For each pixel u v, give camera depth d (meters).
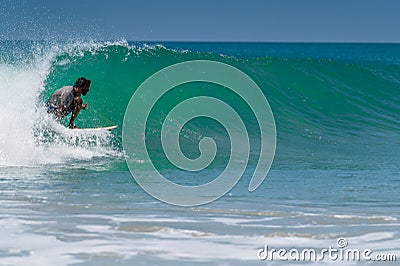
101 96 45.72
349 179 30.95
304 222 22.22
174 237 20.20
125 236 20.19
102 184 28.52
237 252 18.84
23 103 40.03
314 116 55.09
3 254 18.27
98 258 18.03
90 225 21.38
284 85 58.47
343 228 21.50
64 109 36.91
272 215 23.12
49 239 19.72
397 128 52.50
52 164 33.22
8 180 28.95
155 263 17.73
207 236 20.34
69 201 24.88
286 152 40.25
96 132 38.19
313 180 30.59
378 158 38.53
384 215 23.34
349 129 51.00
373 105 59.03
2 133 35.41
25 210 23.34
